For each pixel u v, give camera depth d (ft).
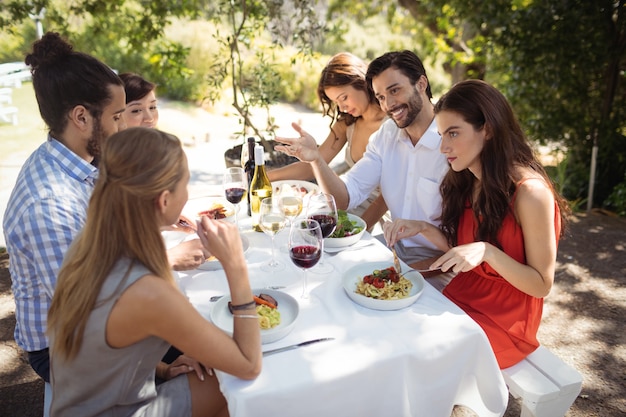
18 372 8.43
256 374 4.42
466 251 5.75
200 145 22.47
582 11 14.70
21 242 5.30
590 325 9.76
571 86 15.90
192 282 5.97
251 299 4.53
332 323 5.16
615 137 16.12
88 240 4.17
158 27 16.25
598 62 15.37
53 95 5.57
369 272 6.11
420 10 20.97
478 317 6.34
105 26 17.06
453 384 5.07
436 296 5.66
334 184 8.39
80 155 5.93
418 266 8.04
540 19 15.07
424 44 23.54
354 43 40.34
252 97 13.37
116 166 4.05
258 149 7.36
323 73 10.05
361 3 25.85
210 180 17.61
